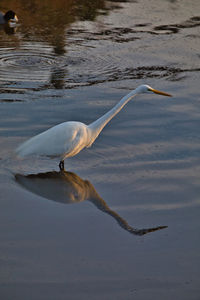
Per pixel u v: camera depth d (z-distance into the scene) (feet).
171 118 40.45
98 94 46.34
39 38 68.18
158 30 73.51
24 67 54.60
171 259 22.63
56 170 31.94
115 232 24.84
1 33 70.38
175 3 95.50
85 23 77.66
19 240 23.76
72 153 32.14
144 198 28.25
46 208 27.09
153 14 85.15
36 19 80.07
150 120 40.04
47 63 56.44
